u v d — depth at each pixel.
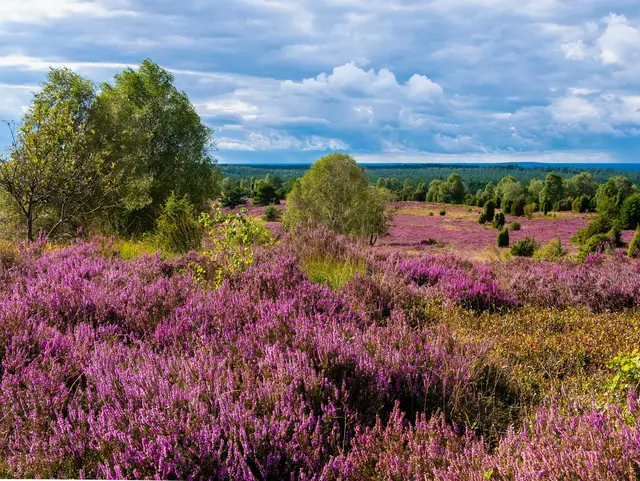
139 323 3.97
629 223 52.81
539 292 6.49
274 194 123.94
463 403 2.91
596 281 6.84
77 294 4.39
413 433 2.40
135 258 7.30
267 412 2.43
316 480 2.06
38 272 5.74
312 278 6.70
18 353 3.02
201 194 32.12
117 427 2.23
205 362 2.87
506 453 2.14
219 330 3.70
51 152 11.09
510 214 92.31
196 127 32.38
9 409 2.47
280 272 5.51
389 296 5.38
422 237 58.75
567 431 2.28
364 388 2.79
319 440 2.23
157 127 30.00
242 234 6.23
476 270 8.30
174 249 10.95
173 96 32.47
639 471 1.82
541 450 2.06
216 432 2.16
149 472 1.95
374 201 50.47
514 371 3.45
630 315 5.65
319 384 2.71
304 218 46.78
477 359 3.45
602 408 2.65
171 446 2.05
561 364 3.80
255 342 3.34
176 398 2.41
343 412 2.60
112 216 19.42
